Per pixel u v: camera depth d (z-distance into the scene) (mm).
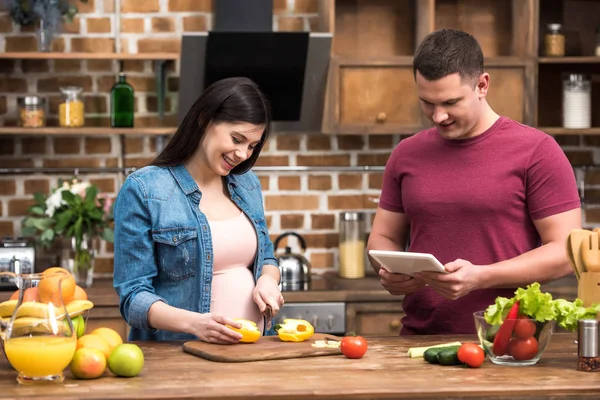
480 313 2285
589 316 2213
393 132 4262
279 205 4613
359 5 4516
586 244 2430
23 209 4496
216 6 4230
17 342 2021
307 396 1946
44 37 4238
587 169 4695
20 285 2104
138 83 4516
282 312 3998
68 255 4156
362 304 4043
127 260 2566
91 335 2230
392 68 4250
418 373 2127
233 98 2553
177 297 2629
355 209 4648
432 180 2836
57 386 2016
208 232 2639
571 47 4598
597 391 1998
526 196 2783
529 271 2633
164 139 4523
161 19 4504
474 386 1995
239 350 2307
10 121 4461
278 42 4098
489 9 4551
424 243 2857
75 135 4508
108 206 4281
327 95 4234
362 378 2072
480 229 2779
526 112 4277
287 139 4598
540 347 2217
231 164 2609
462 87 2611
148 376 2104
